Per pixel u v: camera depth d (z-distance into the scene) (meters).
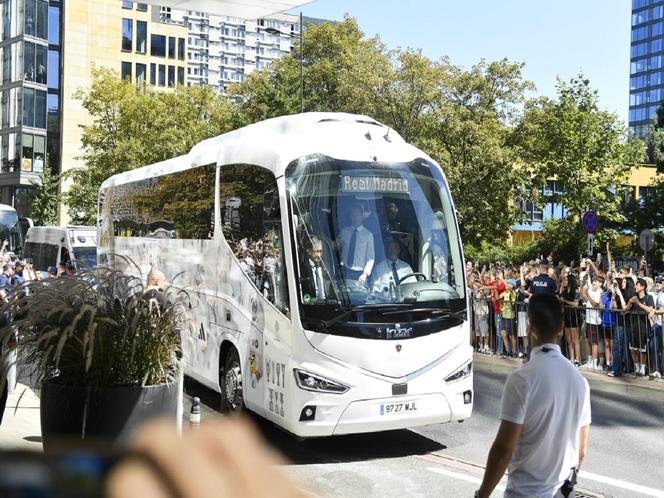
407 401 8.15
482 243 43.88
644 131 142.88
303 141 8.57
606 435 9.50
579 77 37.69
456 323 8.58
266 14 18.25
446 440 9.24
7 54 76.50
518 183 36.00
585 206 36.94
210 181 10.69
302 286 8.02
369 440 9.22
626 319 13.29
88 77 78.00
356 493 7.06
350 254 8.21
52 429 5.87
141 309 6.00
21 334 5.83
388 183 8.61
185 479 0.39
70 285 6.03
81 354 5.88
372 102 34.94
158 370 6.13
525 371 3.88
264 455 0.43
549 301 3.97
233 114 40.69
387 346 8.09
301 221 8.16
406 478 7.59
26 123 75.00
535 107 36.66
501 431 3.86
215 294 10.30
